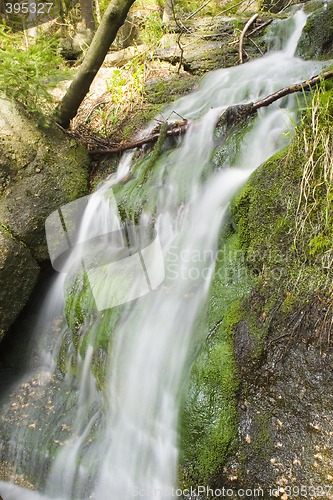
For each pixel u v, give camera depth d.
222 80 4.96
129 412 2.89
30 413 3.42
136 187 3.94
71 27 7.65
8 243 3.58
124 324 3.12
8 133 3.87
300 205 2.67
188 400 2.45
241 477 2.27
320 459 2.18
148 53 6.14
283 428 2.30
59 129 4.39
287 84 4.39
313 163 2.68
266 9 7.68
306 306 2.49
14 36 4.35
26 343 3.94
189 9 7.87
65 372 3.59
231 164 3.53
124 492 2.69
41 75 4.14
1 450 3.24
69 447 3.07
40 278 3.95
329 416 2.26
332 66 3.57
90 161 4.52
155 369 2.83
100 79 5.99
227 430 2.32
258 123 3.67
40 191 3.89
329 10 4.94
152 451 2.66
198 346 2.63
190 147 4.00
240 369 2.43
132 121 4.90
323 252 2.54
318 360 2.39
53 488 2.98
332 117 2.77
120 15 4.00
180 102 4.91
